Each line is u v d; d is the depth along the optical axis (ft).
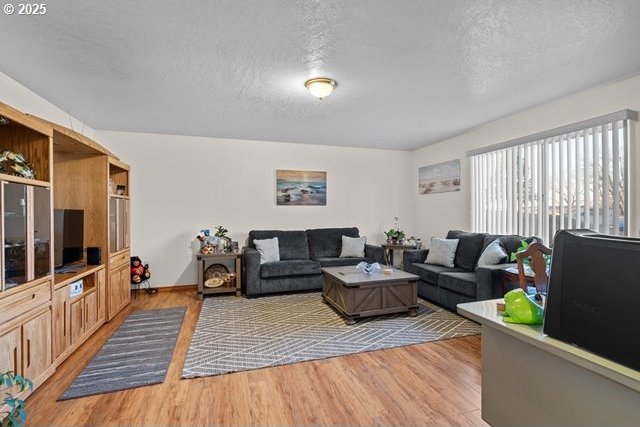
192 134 15.58
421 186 19.06
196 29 6.64
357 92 10.16
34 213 6.95
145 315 11.75
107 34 6.80
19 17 6.17
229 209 16.52
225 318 11.39
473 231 15.08
